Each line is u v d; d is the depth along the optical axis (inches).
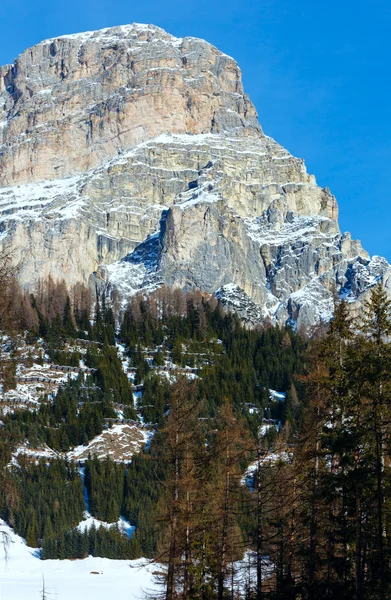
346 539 2242.9
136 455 6013.8
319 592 2340.1
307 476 2401.6
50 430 6343.5
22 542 5128.0
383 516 2166.6
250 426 6466.5
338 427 2278.5
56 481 5610.2
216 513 2591.0
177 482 2504.9
